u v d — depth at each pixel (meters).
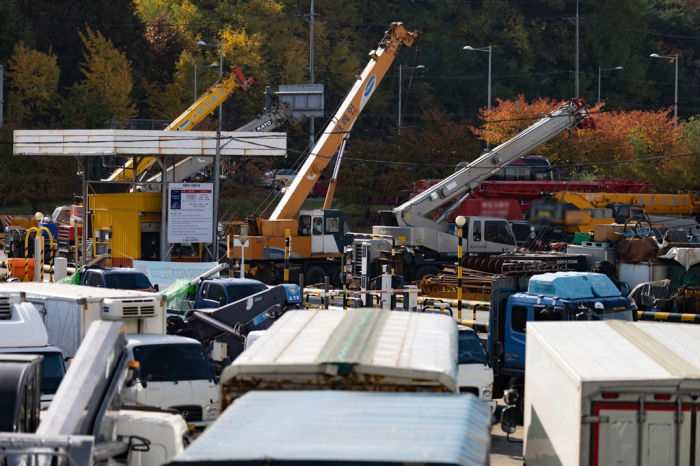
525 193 166.00
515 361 64.81
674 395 26.61
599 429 26.80
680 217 179.62
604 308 62.84
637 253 102.94
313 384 27.86
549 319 62.59
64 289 61.94
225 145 127.19
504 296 68.00
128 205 131.00
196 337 73.81
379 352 29.61
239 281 85.62
